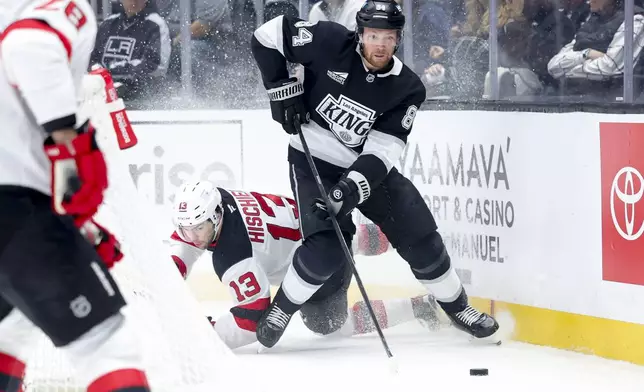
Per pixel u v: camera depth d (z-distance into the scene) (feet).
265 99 44.96
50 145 16.34
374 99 31.45
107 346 16.84
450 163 37.93
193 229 31.60
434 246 33.24
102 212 22.72
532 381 28.55
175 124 43.83
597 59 36.14
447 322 36.50
